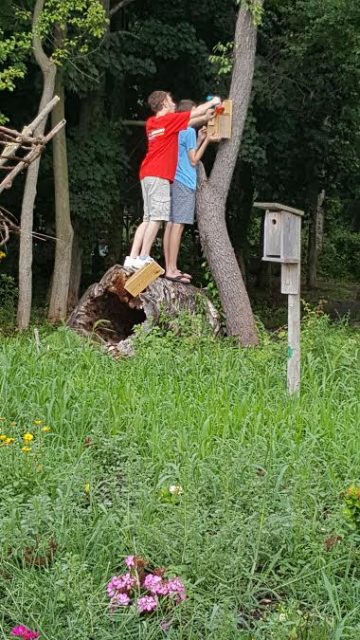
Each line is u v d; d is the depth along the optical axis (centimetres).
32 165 1425
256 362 946
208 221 1228
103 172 1678
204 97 1802
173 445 655
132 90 1906
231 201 2081
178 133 1106
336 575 487
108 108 1798
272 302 2266
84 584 455
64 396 745
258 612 465
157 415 724
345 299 2556
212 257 1223
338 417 740
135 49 1700
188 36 1719
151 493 558
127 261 1095
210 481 572
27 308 1438
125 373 878
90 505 548
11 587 463
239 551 486
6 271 1800
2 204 1750
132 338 1041
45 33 1427
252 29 1261
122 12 1831
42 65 1429
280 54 1831
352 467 608
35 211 1812
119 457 636
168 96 1114
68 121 1792
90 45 1585
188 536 493
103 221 1705
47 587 460
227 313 1216
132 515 518
